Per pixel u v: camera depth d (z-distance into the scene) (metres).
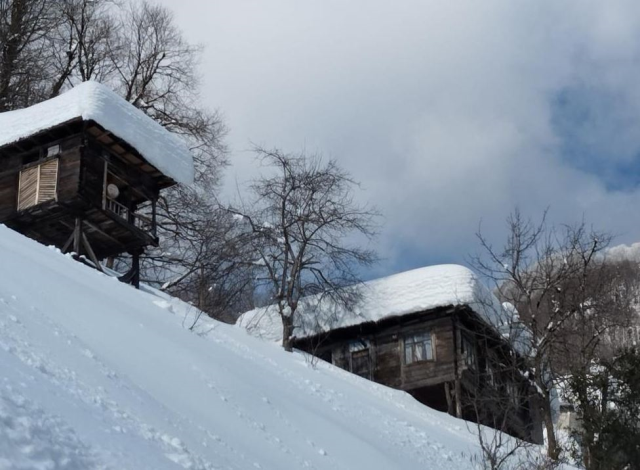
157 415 9.61
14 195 23.61
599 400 20.73
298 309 30.17
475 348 30.30
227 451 9.88
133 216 24.69
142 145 24.02
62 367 9.30
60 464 6.43
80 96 23.39
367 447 14.71
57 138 23.61
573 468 20.59
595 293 25.31
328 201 28.98
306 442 12.97
